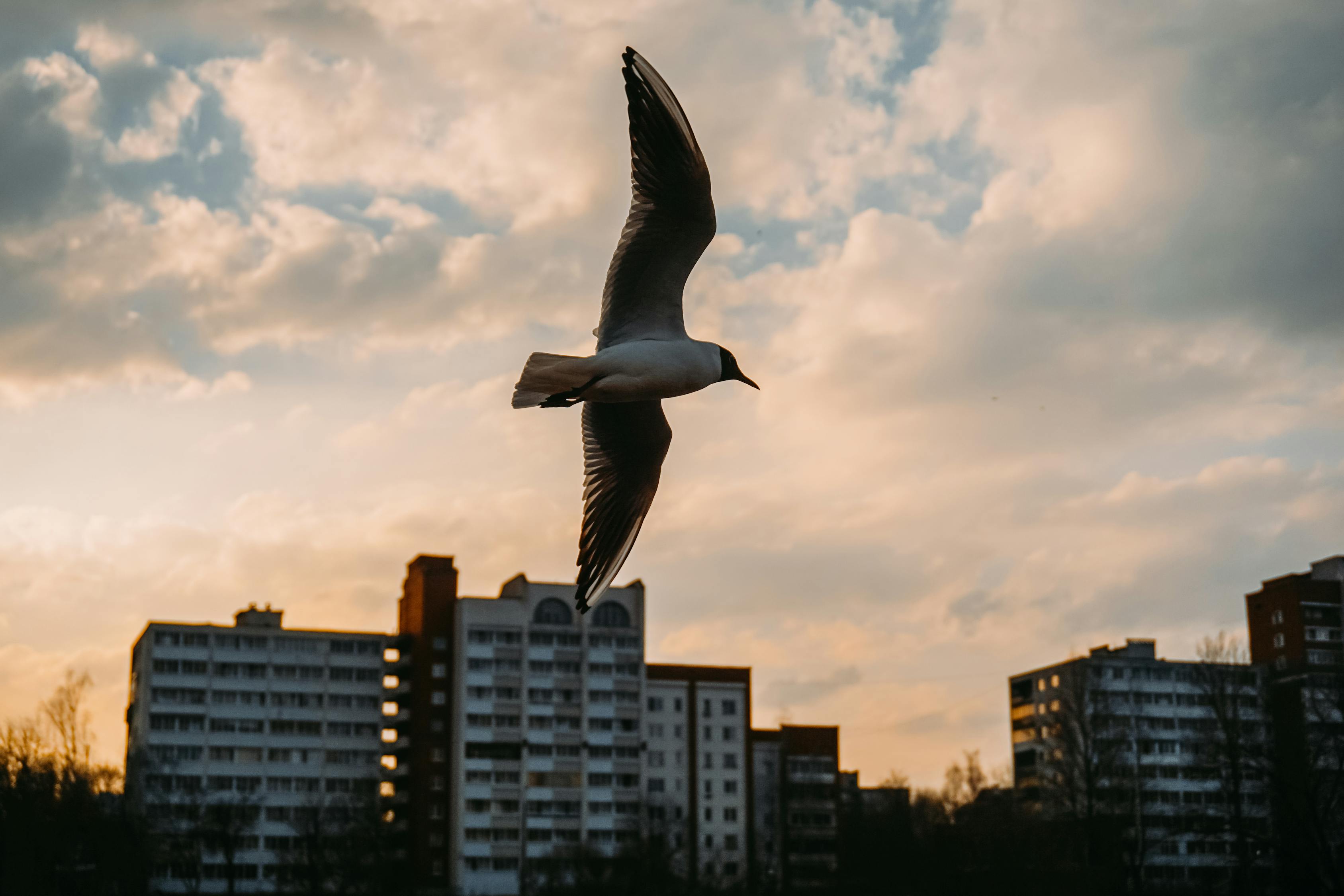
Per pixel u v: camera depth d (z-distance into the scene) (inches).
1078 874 3516.2
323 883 4709.6
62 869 3083.2
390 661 5236.2
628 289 455.8
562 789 5049.2
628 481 510.0
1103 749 3718.0
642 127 435.8
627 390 446.6
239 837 4763.8
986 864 3629.4
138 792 4690.0
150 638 4906.5
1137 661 4869.6
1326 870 2466.8
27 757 3002.0
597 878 4707.2
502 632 5103.3
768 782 5723.4
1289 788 2532.0
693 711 5403.5
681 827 5260.8
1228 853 4451.3
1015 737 5236.2
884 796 5403.5
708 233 446.9
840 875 5068.9
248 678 4975.4
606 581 495.5
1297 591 5177.2
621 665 5206.7
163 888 4662.9
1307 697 2748.5
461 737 4985.2
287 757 4955.7
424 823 4936.0
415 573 5182.1
